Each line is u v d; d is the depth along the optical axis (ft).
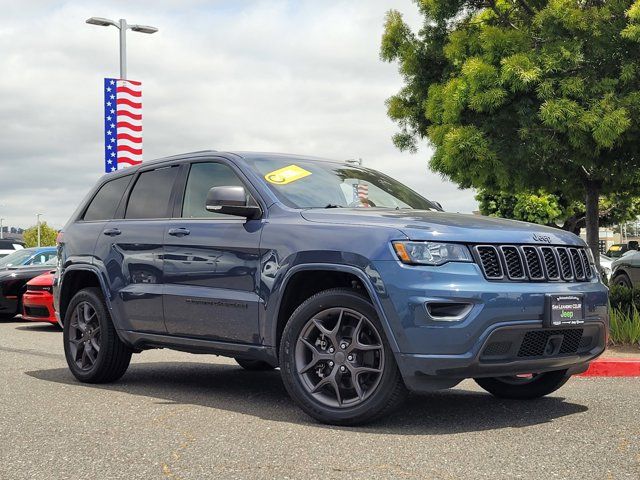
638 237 268.62
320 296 16.87
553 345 17.13
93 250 23.07
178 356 30.30
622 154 37.47
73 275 24.03
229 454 14.11
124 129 59.26
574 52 34.78
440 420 17.30
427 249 15.83
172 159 22.34
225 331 18.95
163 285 20.63
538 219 104.99
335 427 16.49
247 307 18.33
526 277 16.55
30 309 43.78
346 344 16.61
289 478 12.56
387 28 43.96
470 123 37.58
